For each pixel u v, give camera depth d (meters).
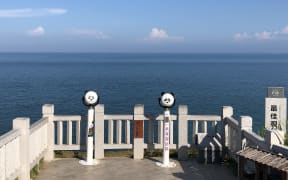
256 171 6.96
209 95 48.06
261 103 40.06
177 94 49.06
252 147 7.34
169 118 10.06
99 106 10.45
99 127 10.52
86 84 63.94
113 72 104.94
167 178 8.88
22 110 35.19
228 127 10.33
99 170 9.47
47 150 10.34
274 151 7.14
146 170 9.52
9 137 7.21
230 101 41.97
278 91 10.32
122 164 10.03
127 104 39.38
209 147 10.13
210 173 9.30
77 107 37.16
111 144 10.66
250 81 70.94
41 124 9.61
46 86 59.75
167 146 9.90
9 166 7.35
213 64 181.88
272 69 122.44
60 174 9.12
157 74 95.88
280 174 7.15
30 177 8.60
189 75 91.25
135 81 71.31
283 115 10.30
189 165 10.01
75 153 11.19
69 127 10.55
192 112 34.25
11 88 56.12
